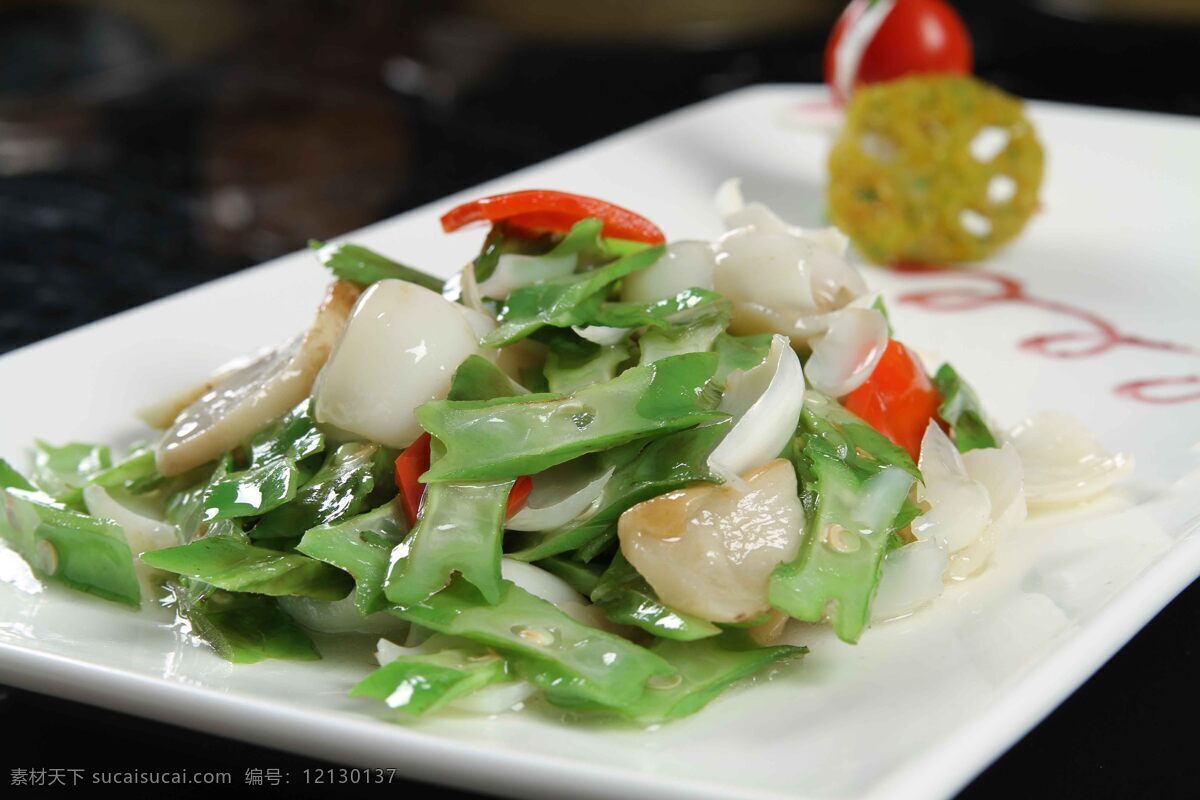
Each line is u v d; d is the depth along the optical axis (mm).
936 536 373
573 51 964
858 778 319
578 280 384
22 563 384
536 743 333
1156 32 929
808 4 1119
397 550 355
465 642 350
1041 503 398
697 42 979
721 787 314
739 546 354
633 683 339
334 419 371
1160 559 364
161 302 476
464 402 362
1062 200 591
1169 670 372
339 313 394
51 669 345
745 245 394
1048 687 336
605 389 364
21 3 1037
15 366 444
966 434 404
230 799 352
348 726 328
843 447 367
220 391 405
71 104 777
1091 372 479
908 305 534
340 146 711
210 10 1066
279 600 370
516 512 362
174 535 388
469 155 706
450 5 1151
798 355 388
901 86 578
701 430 364
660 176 593
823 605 349
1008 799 345
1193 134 615
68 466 419
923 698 340
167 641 364
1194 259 548
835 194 573
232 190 638
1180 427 443
